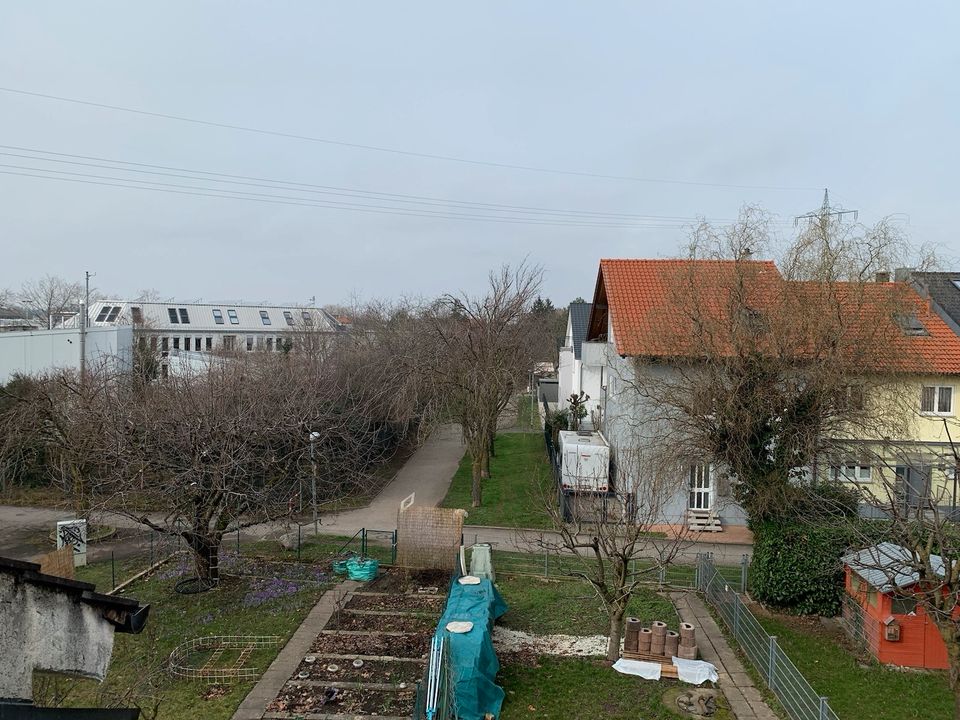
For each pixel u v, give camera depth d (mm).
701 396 16688
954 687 10500
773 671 12469
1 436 24000
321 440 21484
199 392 19531
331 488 24875
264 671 13180
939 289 26844
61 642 5641
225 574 18250
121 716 5887
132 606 5938
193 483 15875
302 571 18484
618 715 11820
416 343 32312
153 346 36219
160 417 16641
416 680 12812
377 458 29016
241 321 64125
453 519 18500
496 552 20250
